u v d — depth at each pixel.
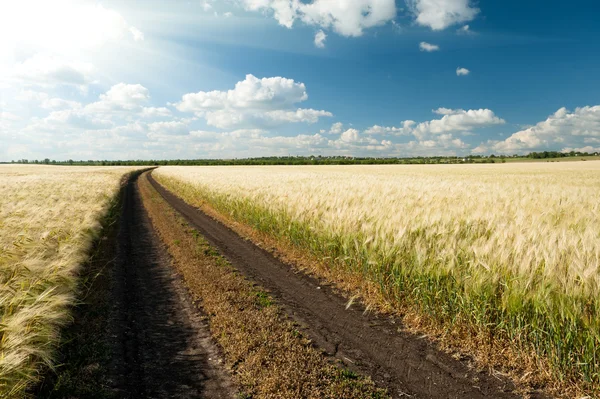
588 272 3.71
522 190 14.50
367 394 3.32
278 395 3.24
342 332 4.62
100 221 10.52
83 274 6.70
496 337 4.04
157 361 3.92
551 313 3.52
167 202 20.27
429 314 4.65
